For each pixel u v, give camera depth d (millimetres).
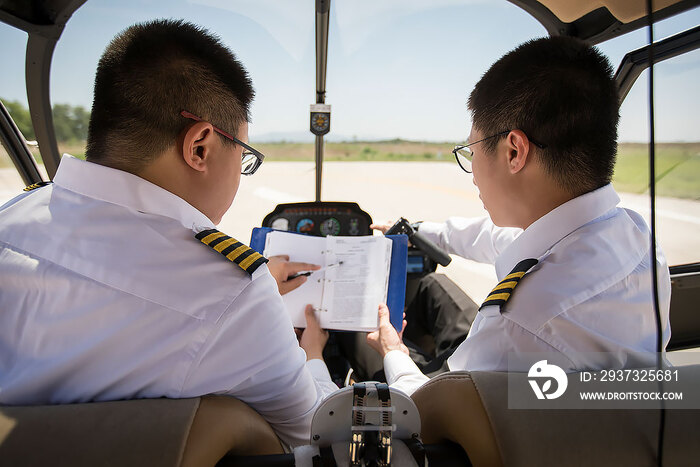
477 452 613
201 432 565
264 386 756
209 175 774
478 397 622
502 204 953
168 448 536
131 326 625
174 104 699
